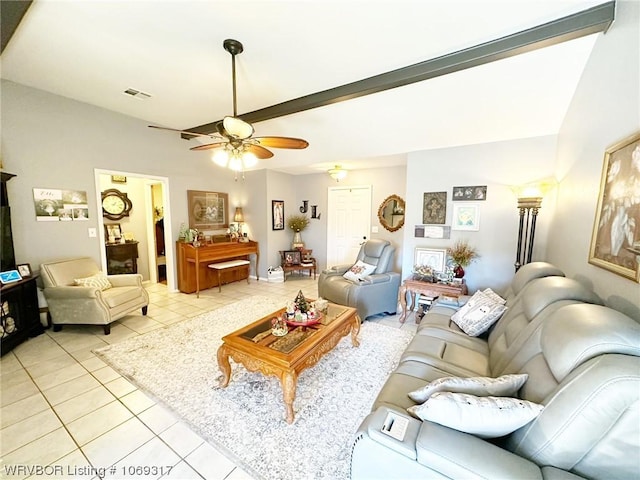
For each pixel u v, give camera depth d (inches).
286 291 188.7
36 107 117.2
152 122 156.1
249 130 81.5
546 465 33.2
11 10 64.1
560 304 54.0
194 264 182.5
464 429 37.4
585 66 82.8
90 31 78.1
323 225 230.5
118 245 184.9
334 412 72.1
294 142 90.0
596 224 68.9
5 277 100.5
